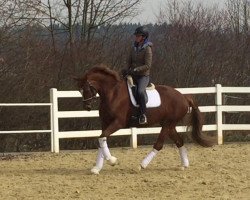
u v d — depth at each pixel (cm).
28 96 1703
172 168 1151
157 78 2044
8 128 1673
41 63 1788
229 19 2697
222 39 2439
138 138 1723
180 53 2192
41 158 1338
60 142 1698
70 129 1736
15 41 1772
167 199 864
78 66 1839
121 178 1040
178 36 2277
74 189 940
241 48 2441
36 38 1872
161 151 1436
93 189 941
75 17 2162
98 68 1060
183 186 964
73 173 1104
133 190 934
